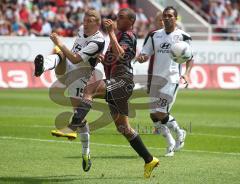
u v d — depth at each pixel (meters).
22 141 25.91
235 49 63.28
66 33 63.94
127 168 20.19
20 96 48.41
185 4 82.50
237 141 27.52
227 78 62.62
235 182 18.05
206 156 23.08
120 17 18.42
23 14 64.25
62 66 19.17
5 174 18.80
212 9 79.06
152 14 77.38
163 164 21.14
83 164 18.94
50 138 26.98
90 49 18.14
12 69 56.94
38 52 58.22
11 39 57.47
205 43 62.41
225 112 40.72
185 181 18.08
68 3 68.62
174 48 22.88
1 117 35.06
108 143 26.09
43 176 18.62
